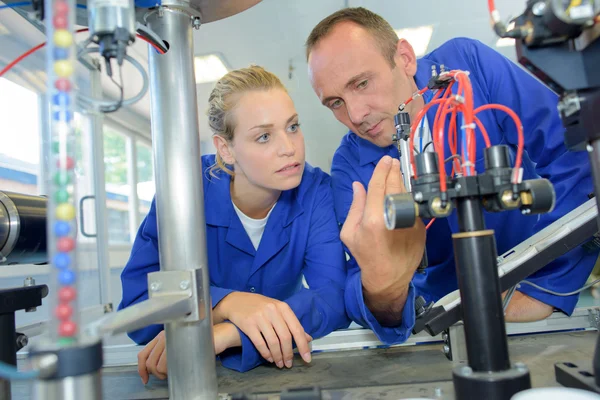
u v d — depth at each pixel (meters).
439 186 0.41
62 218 0.32
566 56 0.41
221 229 1.18
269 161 1.08
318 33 1.18
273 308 0.75
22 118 2.84
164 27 0.52
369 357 0.72
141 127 5.75
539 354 0.62
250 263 1.19
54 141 0.32
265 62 4.42
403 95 1.24
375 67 1.14
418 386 0.50
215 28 3.78
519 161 0.41
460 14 3.82
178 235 0.50
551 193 0.40
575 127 0.44
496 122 1.26
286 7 3.53
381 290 0.70
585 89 0.41
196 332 0.50
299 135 1.13
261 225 1.23
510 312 0.88
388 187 0.63
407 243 0.64
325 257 1.03
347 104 1.19
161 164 0.51
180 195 0.50
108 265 3.03
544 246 0.71
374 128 1.23
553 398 0.33
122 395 0.63
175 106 0.51
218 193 1.18
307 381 0.61
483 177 0.40
